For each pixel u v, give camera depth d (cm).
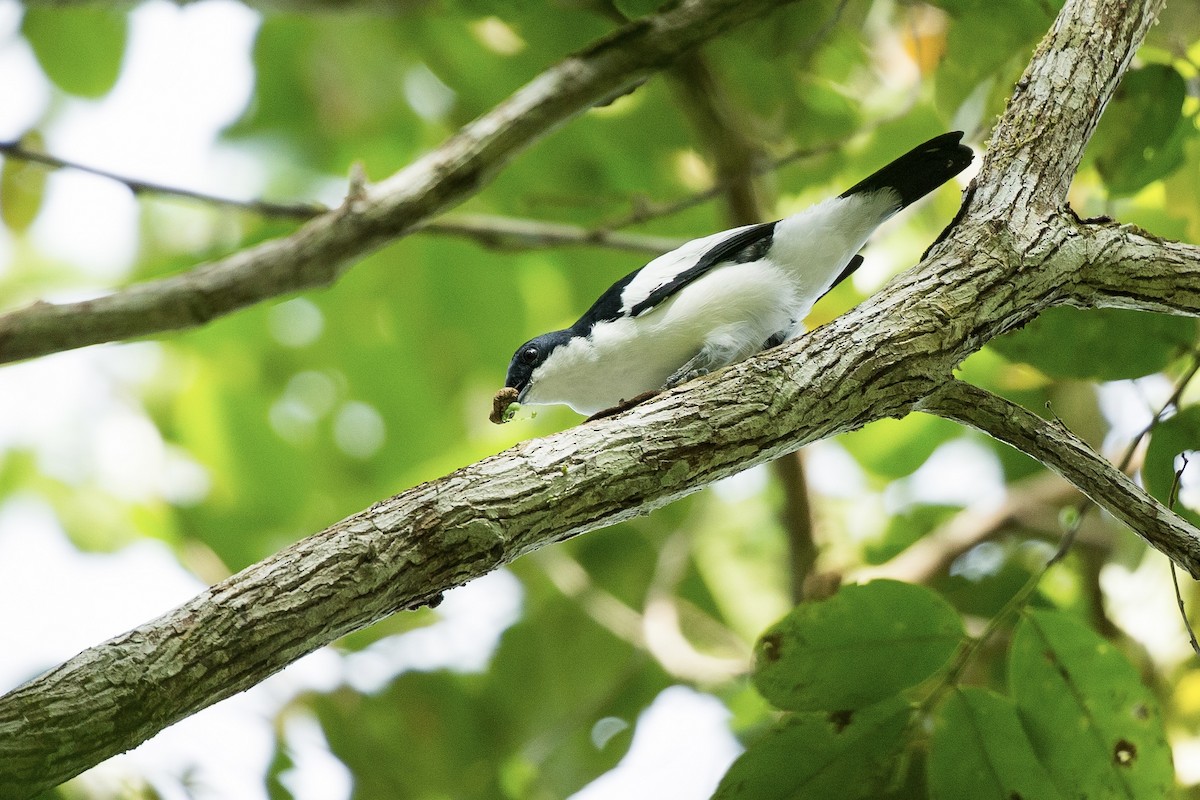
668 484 619
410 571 547
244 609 513
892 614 705
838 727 698
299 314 1525
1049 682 700
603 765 1364
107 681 484
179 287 650
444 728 1360
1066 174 727
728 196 1212
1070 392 1269
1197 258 722
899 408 664
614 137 1312
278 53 1405
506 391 939
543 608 1444
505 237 1114
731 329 902
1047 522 1250
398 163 1481
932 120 1248
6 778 459
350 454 1583
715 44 1114
